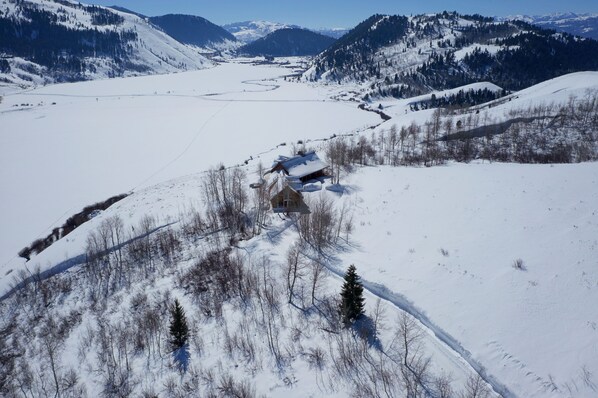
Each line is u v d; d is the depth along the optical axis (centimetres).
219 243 5400
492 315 3025
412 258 3950
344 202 5800
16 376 3759
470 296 3266
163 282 4838
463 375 2695
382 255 4134
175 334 3516
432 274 3622
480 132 10175
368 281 3741
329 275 4019
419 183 6084
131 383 3303
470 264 3650
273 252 4697
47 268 5722
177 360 3403
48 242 7331
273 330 3453
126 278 5178
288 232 5203
